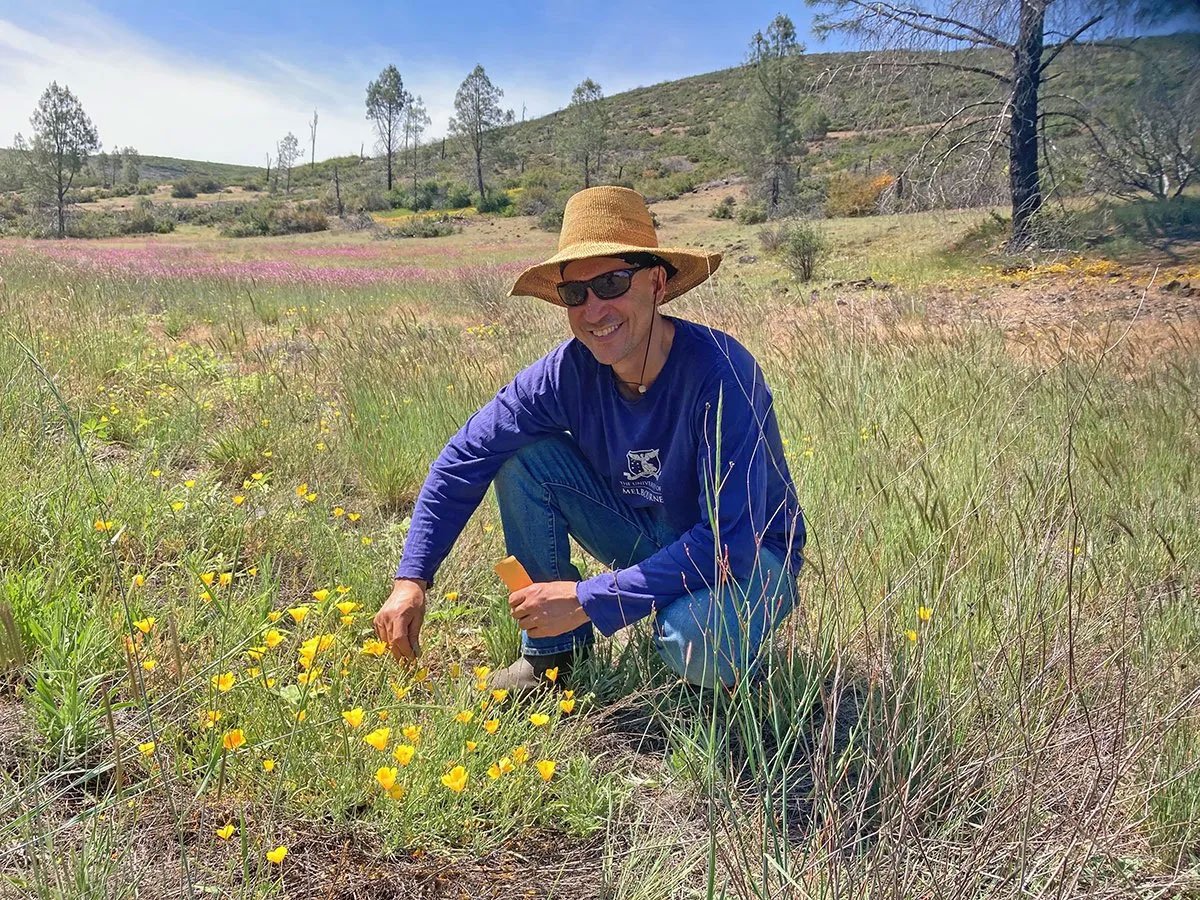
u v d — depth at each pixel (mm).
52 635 2145
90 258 18781
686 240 32625
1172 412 4562
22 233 63906
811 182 49156
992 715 1901
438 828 1792
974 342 5914
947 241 19750
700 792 1913
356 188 103000
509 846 1821
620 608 2074
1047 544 2281
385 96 95250
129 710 2039
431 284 15914
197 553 2789
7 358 4762
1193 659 2227
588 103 71812
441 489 2340
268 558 2701
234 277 15688
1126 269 14117
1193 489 3539
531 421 2332
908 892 1494
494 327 8703
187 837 1724
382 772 1582
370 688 2139
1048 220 16250
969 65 18422
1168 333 7422
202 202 97125
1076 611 2314
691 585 2080
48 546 2730
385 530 3303
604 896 1695
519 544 2475
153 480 3438
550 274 2314
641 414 2229
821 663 2023
